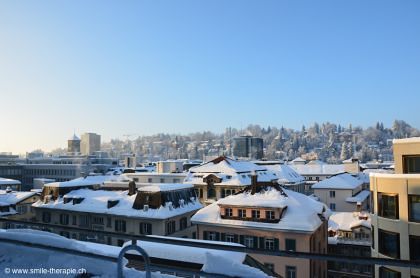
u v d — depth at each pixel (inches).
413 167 1153.4
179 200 2203.5
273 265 1587.1
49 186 2546.8
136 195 2172.7
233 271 255.0
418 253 1052.5
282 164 4471.0
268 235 1631.4
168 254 819.4
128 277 298.4
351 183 3752.5
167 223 2034.9
